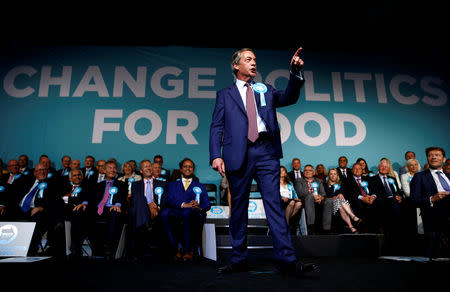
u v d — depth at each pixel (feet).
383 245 10.67
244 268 5.78
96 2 19.16
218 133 5.85
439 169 9.75
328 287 4.35
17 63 20.06
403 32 20.74
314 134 19.71
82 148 19.01
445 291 4.14
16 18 19.62
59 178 14.01
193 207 10.57
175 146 19.25
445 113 20.43
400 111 20.36
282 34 20.92
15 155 18.78
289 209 13.78
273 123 5.73
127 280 5.23
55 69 20.11
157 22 20.44
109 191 11.81
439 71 21.01
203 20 20.42
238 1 19.35
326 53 21.11
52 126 19.24
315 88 20.45
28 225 9.73
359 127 19.98
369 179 14.80
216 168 5.51
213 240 9.37
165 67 20.45
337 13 19.90
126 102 19.76
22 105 19.47
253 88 5.94
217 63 20.70
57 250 11.40
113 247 10.43
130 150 19.10
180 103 19.90
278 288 4.28
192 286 4.54
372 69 20.98
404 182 14.90
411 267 6.95
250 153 5.56
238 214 5.72
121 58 20.49
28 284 4.84
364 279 5.10
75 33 20.62
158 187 12.34
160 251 11.89
